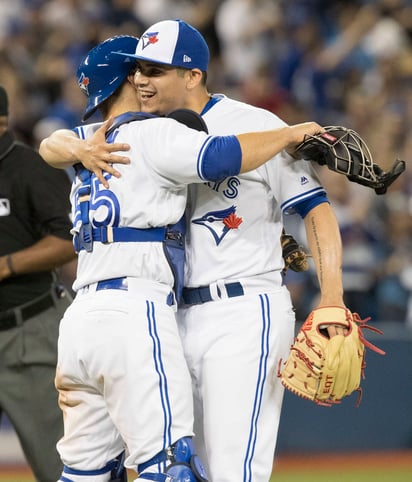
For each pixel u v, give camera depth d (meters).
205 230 15.66
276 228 16.00
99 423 15.52
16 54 48.53
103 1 52.41
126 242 14.96
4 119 20.56
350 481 28.89
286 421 32.84
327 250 15.23
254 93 48.09
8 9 51.25
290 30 52.44
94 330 14.80
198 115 15.32
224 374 15.29
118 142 15.20
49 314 20.84
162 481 14.31
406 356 33.22
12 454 32.69
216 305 15.59
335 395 14.94
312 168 15.70
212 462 15.23
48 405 20.67
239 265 15.56
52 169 20.77
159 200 14.99
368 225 38.78
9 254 20.66
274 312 15.59
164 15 52.88
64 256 20.47
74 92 45.88
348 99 48.78
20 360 20.61
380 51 50.62
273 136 14.84
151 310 14.83
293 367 14.94
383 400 33.09
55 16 50.81
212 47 52.41
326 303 14.96
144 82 15.63
